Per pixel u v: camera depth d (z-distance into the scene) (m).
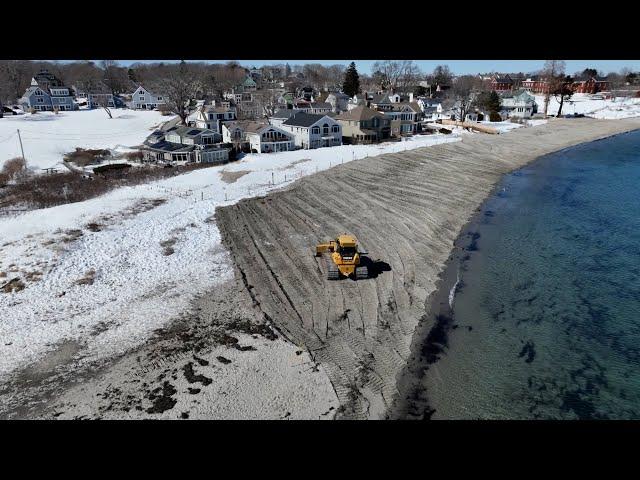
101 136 71.75
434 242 30.06
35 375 17.16
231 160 53.59
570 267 26.75
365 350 18.69
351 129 67.75
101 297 22.53
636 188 44.75
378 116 68.69
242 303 22.02
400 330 20.19
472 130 81.69
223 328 20.02
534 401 16.22
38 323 20.36
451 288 24.05
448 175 48.22
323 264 26.22
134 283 23.91
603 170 53.47
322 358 18.09
